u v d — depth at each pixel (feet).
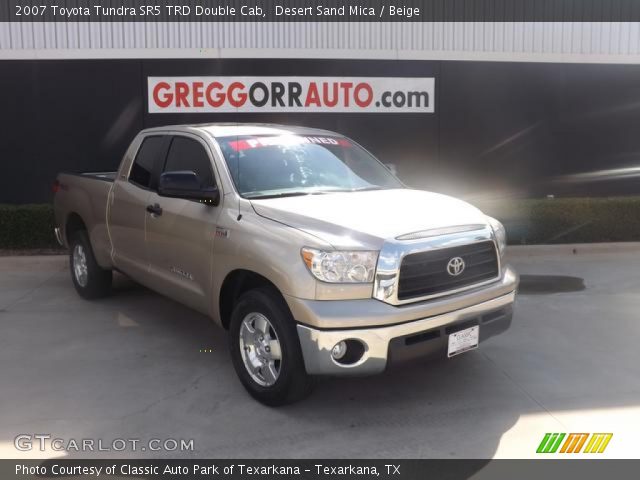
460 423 13.04
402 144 34.19
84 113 32.45
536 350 17.39
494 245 14.23
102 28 32.07
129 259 18.85
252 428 12.80
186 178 15.01
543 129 35.40
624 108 35.99
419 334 12.60
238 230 13.94
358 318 11.99
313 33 32.94
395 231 12.67
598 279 25.84
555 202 32.09
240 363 14.14
